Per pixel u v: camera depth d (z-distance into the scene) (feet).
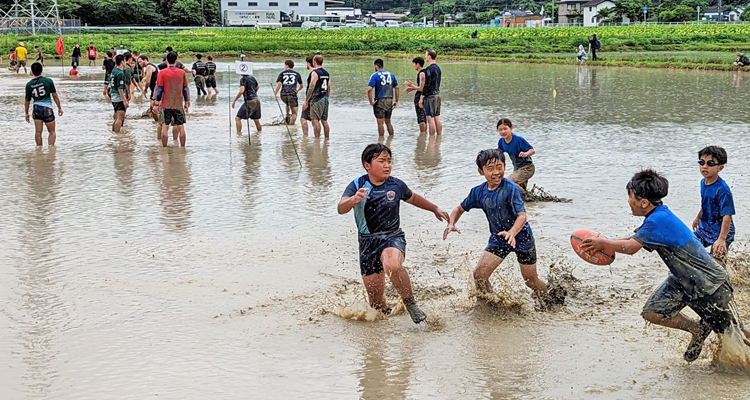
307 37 252.62
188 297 23.11
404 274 20.61
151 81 67.15
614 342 19.63
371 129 60.13
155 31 278.05
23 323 21.17
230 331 20.58
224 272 25.39
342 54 203.92
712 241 22.43
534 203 34.55
